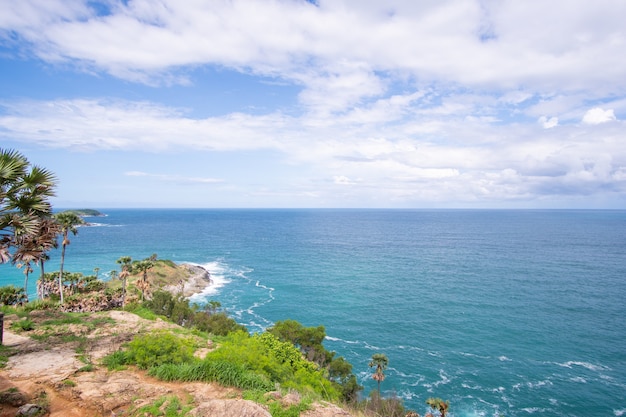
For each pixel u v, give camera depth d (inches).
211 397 486.3
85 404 443.5
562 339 2261.3
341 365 1486.2
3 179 591.5
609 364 1932.8
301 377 772.0
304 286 3639.3
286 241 7632.9
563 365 1924.2
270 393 504.1
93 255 5310.0
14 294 1833.2
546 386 1716.3
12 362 565.0
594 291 3363.7
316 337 1569.9
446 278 3988.7
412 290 3457.2
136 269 2480.3
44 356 603.8
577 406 1557.6
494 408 1542.8
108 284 3006.9
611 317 2642.7
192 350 687.1
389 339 2282.2
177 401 450.3
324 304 3014.3
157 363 589.3
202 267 4414.4
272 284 3725.4
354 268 4594.0
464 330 2422.5
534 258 5270.7
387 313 2775.6
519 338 2281.0
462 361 1975.9
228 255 5610.2
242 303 3048.7
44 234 690.8
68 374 527.8
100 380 517.3
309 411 460.8
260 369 614.9
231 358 614.9
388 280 3897.6
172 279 3422.7
